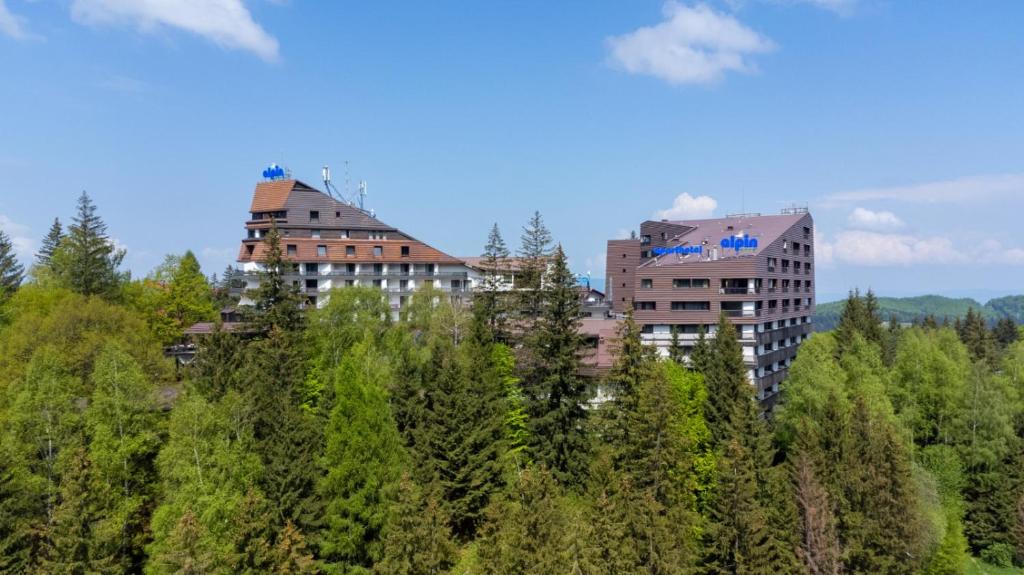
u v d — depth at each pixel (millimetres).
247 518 41219
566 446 59688
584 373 73750
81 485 42469
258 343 65938
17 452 44219
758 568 46312
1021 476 67562
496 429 59531
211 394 55688
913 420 73875
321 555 47031
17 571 41031
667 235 123125
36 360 48000
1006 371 83438
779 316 99812
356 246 112625
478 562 45875
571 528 41844
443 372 59094
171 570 38594
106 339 59781
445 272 121312
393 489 48188
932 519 58125
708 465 59438
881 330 100500
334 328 70062
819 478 55938
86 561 41469
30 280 88312
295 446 48531
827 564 49938
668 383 58250
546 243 83938
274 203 119125
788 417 70312
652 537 44312
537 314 77625
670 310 94250
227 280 141000
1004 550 65375
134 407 48094
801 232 110125
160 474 45062
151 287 96188
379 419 49875
